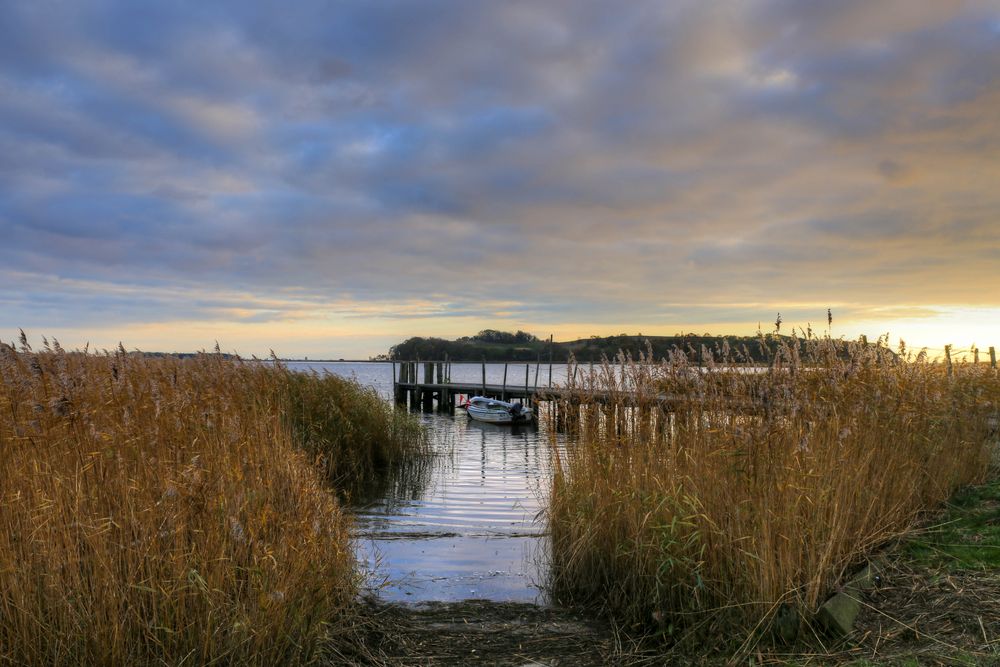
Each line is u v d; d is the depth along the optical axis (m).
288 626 4.75
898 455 6.93
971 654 4.16
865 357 6.98
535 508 11.22
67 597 4.35
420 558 8.09
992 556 5.53
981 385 9.12
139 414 5.88
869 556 5.81
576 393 7.71
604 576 6.46
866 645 4.59
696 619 5.29
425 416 32.25
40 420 5.20
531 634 5.67
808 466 5.64
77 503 4.68
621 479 6.64
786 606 5.03
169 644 4.40
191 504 4.93
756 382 6.10
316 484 7.45
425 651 5.31
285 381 14.13
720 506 5.61
